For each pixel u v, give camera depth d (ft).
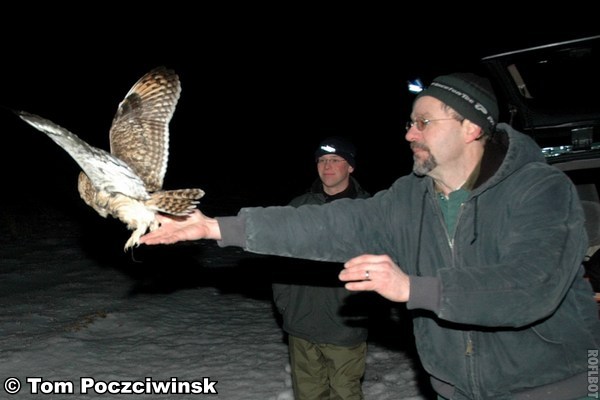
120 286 33.96
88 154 9.76
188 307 30.78
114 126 11.81
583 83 15.44
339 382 16.83
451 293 8.37
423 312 10.50
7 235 45.29
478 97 9.81
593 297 9.98
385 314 27.94
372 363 23.94
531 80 15.64
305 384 17.21
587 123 15.26
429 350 10.49
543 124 15.78
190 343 26.05
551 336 9.66
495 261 9.77
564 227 9.00
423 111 10.00
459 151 10.00
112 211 10.74
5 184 58.23
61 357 24.27
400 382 22.33
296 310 16.78
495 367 9.87
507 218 9.61
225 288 33.96
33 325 27.73
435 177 10.39
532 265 8.64
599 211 16.14
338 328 16.55
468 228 9.91
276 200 65.87
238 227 11.04
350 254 11.25
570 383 9.74
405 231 10.80
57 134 9.39
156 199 10.39
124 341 26.21
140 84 12.05
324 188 17.65
